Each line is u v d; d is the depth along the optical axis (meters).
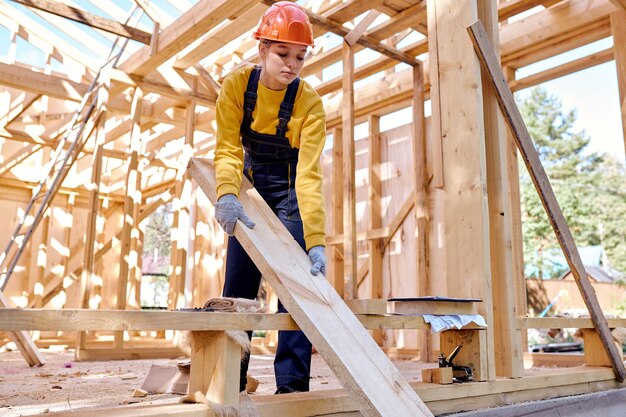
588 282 2.38
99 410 1.20
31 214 7.66
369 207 5.59
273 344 6.27
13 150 7.57
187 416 1.19
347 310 1.42
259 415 1.27
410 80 5.19
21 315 0.97
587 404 2.18
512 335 2.02
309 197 1.58
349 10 4.14
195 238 6.84
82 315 1.04
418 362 4.58
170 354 4.70
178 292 5.09
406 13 4.16
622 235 15.57
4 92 6.51
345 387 1.20
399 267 5.31
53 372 3.24
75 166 8.00
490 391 1.84
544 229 14.35
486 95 2.17
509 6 4.16
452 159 2.05
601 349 2.50
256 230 1.51
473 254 1.93
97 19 4.27
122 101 5.52
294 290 1.36
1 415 1.61
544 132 19.36
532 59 4.48
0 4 6.29
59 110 7.38
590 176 17.47
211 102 5.38
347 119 4.34
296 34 1.51
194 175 1.68
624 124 3.77
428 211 4.90
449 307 1.79
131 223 4.79
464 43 2.07
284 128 1.69
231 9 3.95
